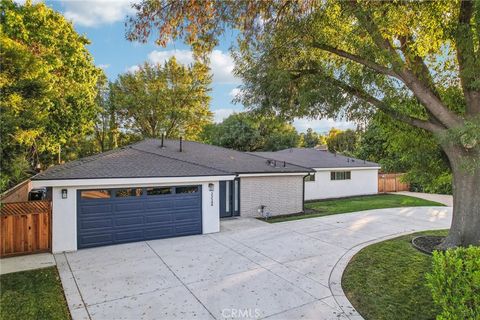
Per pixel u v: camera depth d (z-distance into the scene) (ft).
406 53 25.70
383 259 24.49
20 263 24.17
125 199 30.09
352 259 24.79
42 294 18.66
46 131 52.19
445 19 23.86
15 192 35.60
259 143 110.11
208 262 24.32
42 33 48.55
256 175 44.32
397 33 23.97
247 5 22.98
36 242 26.91
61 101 51.34
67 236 27.40
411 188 79.61
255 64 25.70
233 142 108.47
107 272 22.24
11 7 44.93
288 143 110.11
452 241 25.62
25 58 27.07
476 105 24.17
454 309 11.77
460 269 12.00
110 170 30.50
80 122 58.65
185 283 20.25
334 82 25.14
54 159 80.02
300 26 23.82
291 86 25.98
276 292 18.86
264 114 27.58
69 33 56.70
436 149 29.27
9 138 22.59
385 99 26.03
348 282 20.25
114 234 29.55
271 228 36.45
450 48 27.14
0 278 21.12
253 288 19.45
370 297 18.03
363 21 21.79
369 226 37.24
